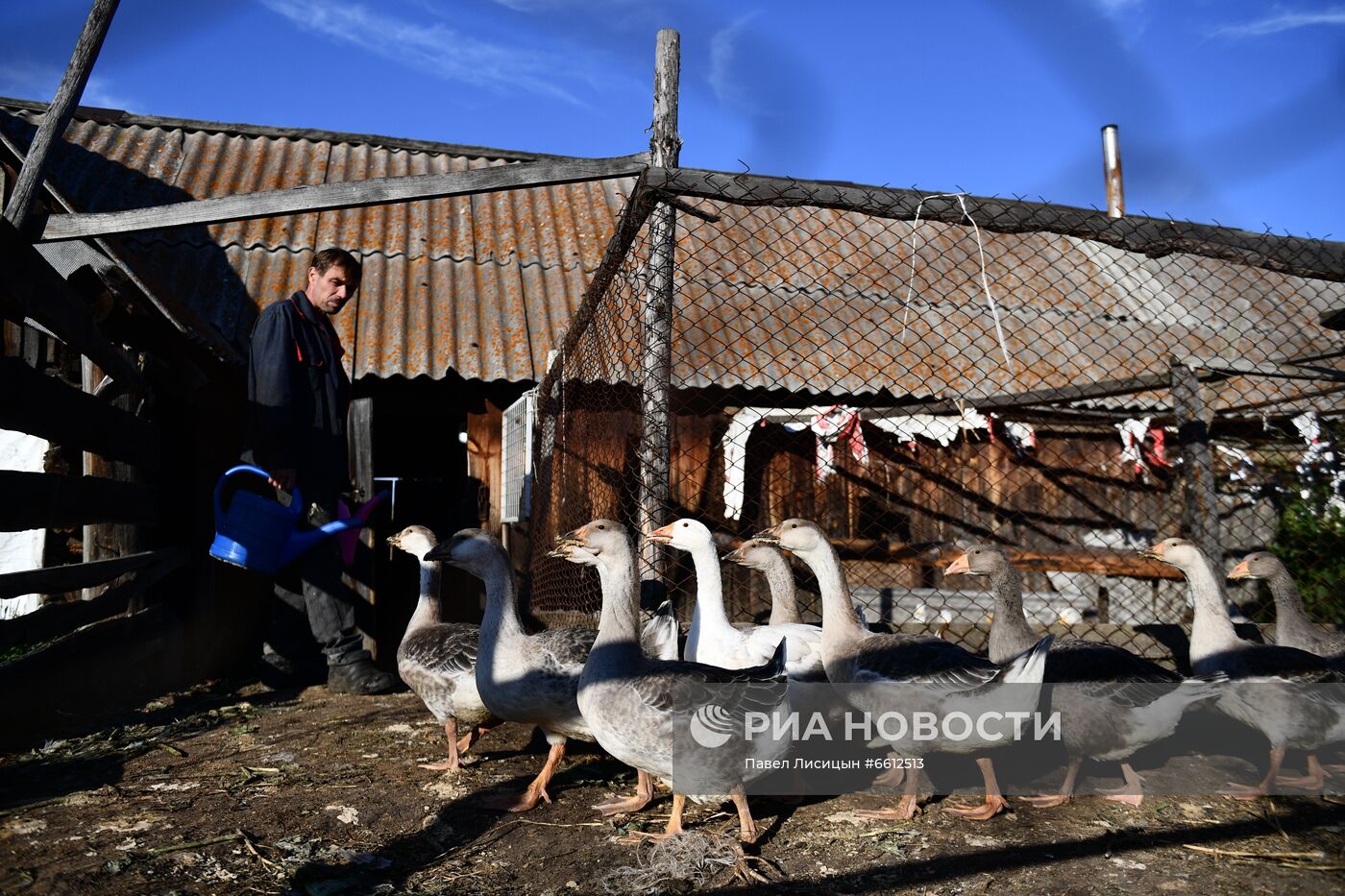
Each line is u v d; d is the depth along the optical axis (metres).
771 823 3.69
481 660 4.00
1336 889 3.03
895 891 3.01
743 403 9.13
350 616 6.06
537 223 11.09
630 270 5.15
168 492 6.98
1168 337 10.38
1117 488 10.31
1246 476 9.87
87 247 7.23
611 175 4.68
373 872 3.14
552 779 4.26
